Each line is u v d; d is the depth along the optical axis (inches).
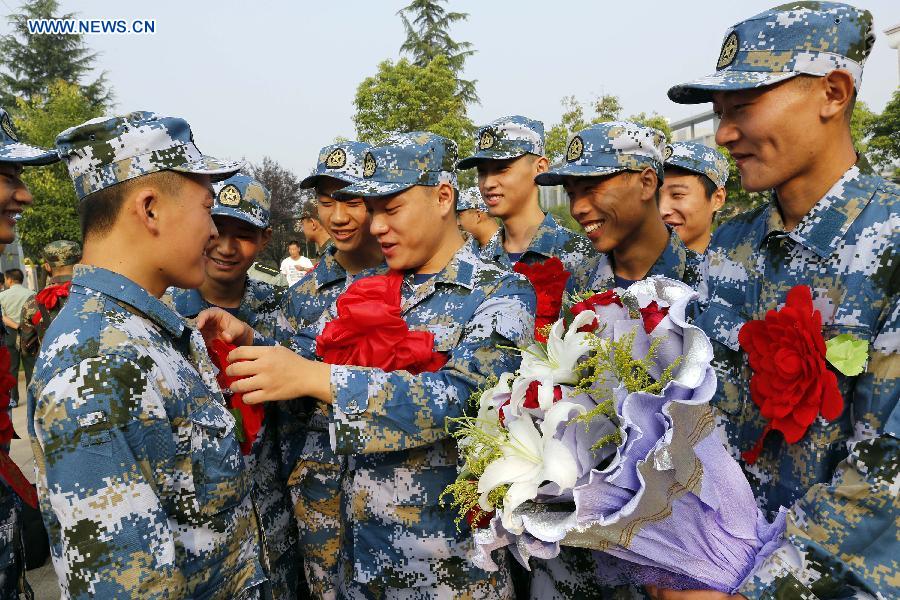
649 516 49.9
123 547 52.8
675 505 50.9
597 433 53.2
